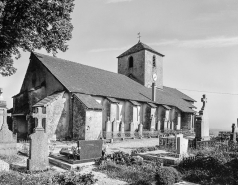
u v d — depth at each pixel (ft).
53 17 59.06
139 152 50.70
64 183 28.73
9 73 76.23
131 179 32.94
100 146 46.96
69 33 67.62
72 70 97.45
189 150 52.65
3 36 52.44
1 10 50.55
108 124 82.12
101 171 38.06
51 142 71.82
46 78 88.07
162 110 119.44
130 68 145.18
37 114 37.55
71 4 61.57
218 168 34.68
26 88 97.55
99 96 90.84
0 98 71.31
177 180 30.96
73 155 42.88
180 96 163.43
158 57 149.89
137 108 104.53
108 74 120.26
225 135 84.02
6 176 30.71
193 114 139.13
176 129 126.52
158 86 148.97
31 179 30.25
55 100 76.23
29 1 51.34
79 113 77.56
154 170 34.91
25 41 60.64
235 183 30.40
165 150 54.90
